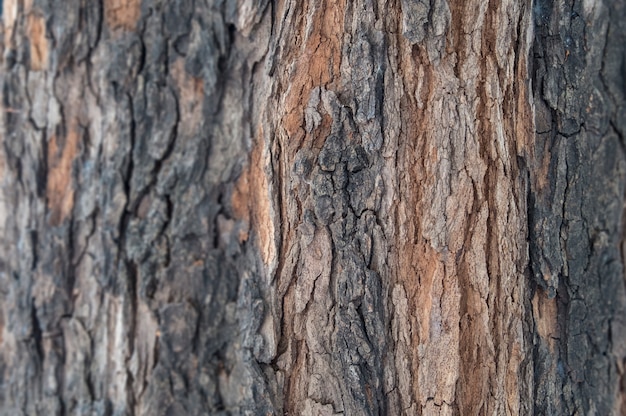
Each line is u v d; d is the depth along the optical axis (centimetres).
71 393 103
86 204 102
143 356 100
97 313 102
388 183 91
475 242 91
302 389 94
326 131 92
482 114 91
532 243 92
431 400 91
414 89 91
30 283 104
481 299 91
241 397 97
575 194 91
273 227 94
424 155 91
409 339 92
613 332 90
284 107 93
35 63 103
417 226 91
